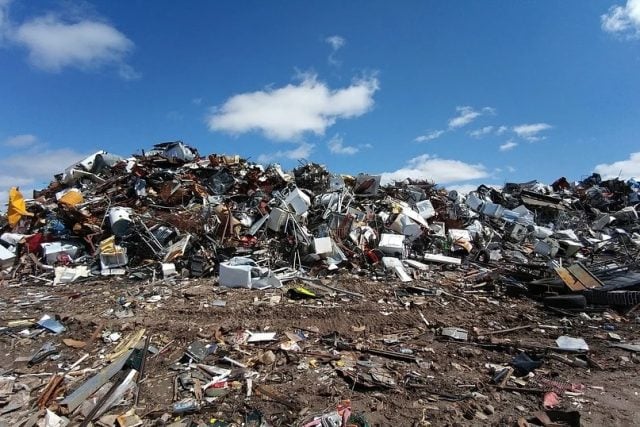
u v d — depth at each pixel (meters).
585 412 6.94
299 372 8.23
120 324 10.34
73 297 13.12
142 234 16.97
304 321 10.91
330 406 7.09
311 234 17.91
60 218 18.66
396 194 26.05
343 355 9.00
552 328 10.84
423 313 11.84
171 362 8.56
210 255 16.19
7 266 16.56
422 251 19.84
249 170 24.75
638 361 8.94
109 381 7.71
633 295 12.29
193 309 11.49
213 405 7.06
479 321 11.31
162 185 20.62
